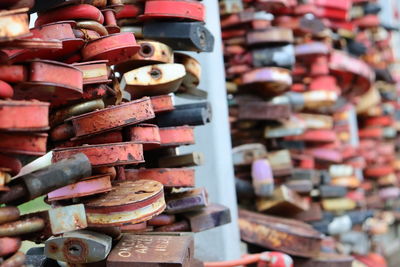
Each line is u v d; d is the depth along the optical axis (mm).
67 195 894
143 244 982
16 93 772
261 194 2059
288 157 2205
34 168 1084
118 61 1024
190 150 1777
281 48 2100
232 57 2123
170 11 1262
